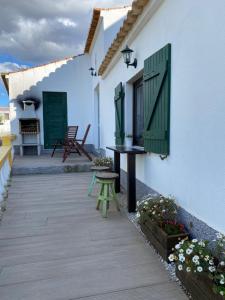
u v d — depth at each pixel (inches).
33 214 136.1
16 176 236.1
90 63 347.6
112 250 95.7
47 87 340.5
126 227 118.3
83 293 71.1
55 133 346.6
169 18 101.0
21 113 334.6
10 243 102.0
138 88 165.2
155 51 117.3
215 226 74.2
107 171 174.7
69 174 245.3
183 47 90.0
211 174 75.1
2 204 144.2
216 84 71.2
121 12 247.9
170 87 101.4
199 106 80.4
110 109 229.3
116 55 185.6
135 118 172.4
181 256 69.4
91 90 350.0
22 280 77.1
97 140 333.4
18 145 330.6
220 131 70.1
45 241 103.7
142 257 90.4
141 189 145.5
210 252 68.9
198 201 83.2
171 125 102.0
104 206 133.2
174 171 100.9
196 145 83.0
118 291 72.0
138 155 150.3
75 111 350.6
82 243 101.7
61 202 157.3
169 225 91.0
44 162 268.4
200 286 63.9
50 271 81.7
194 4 81.5
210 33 73.2
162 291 72.1
